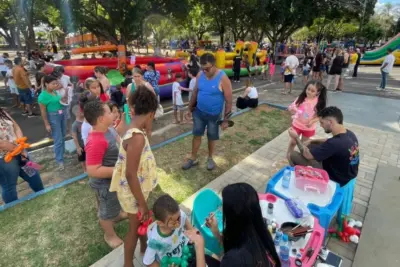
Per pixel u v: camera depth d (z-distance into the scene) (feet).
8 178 10.10
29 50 70.33
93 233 9.34
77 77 26.84
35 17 96.27
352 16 92.12
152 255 6.34
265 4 69.36
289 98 30.78
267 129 19.71
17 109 26.99
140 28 52.37
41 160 15.62
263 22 77.30
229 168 13.92
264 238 4.47
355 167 8.84
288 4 74.54
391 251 8.45
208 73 11.84
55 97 13.51
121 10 51.08
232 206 4.35
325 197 7.79
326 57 47.91
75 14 52.01
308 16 75.15
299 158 10.10
